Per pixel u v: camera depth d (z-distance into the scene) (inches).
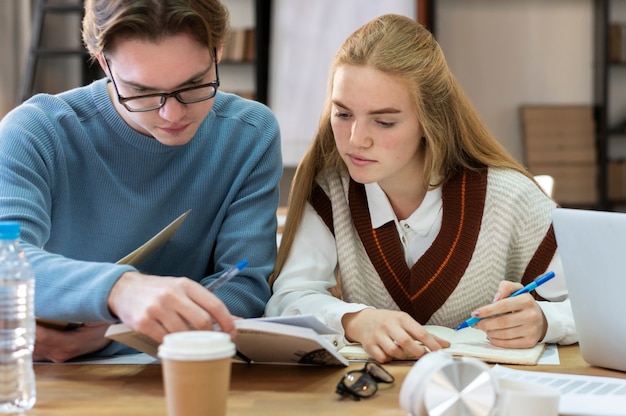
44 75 259.9
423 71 73.5
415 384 47.4
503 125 252.2
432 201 79.8
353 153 73.1
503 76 251.8
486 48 251.8
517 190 79.4
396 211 81.4
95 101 74.5
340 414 50.9
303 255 80.7
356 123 72.2
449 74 77.9
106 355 70.2
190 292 55.6
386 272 80.1
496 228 78.7
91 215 75.1
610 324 60.5
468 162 80.9
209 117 78.1
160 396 55.5
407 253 80.9
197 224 78.0
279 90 243.0
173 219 77.1
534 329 67.4
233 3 249.3
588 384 56.5
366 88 71.3
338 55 75.1
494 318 67.5
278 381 59.4
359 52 72.3
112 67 64.8
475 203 79.1
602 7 241.1
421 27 77.2
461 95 79.4
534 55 251.0
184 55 62.9
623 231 57.8
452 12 251.9
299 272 79.4
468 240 78.7
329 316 69.7
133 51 62.5
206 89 65.9
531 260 79.1
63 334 66.8
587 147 248.1
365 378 55.0
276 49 243.1
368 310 68.6
